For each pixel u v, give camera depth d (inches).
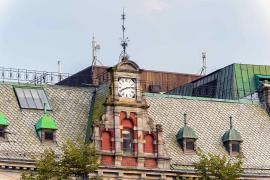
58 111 5930.1
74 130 5856.3
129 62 5880.9
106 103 5807.1
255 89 7052.2
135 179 5787.4
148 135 5851.4
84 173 5231.3
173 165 5871.1
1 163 5536.4
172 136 6038.4
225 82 7106.3
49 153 5300.2
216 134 6141.7
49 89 6038.4
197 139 6058.1
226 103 6358.3
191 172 5861.2
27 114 5831.7
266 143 6195.9
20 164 5561.0
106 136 5777.6
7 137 5654.5
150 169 5797.2
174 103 6230.3
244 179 5999.0
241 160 5708.7
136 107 5851.4
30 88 6003.9
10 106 5841.5
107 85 6008.9
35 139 5708.7
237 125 6245.1
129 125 5836.6
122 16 6097.4
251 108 6387.8
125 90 5861.2
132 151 5812.0
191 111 6220.5
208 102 6314.0
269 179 6028.5
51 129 5738.2
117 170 5743.1
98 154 5669.3
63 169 5191.9
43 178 5157.5
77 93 6077.8
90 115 5964.6
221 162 5502.0
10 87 5964.6
